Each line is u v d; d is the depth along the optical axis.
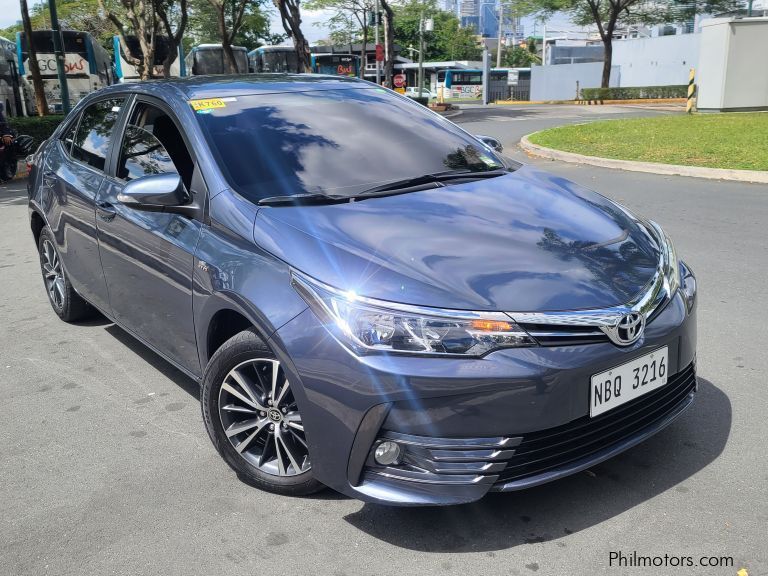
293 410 2.91
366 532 2.77
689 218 7.71
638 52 42.81
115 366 4.59
